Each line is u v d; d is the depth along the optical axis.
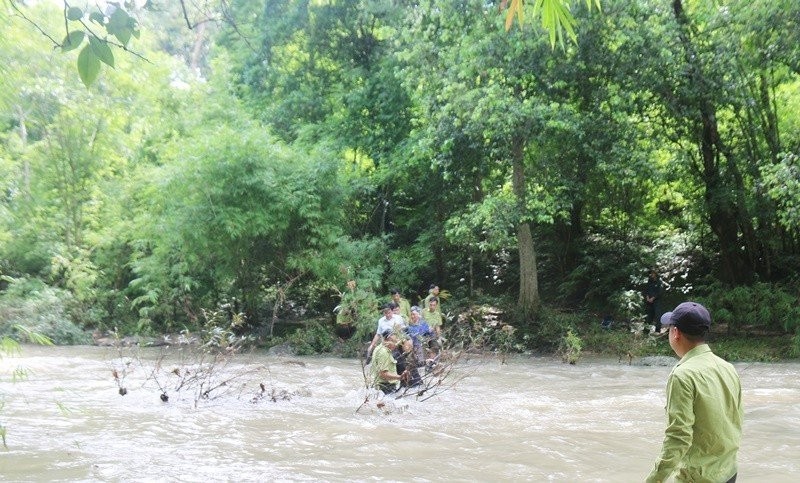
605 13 17.69
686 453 3.82
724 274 22.56
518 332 19.69
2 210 22.41
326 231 20.95
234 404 10.45
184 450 7.44
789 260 21.47
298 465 6.88
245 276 21.78
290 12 24.88
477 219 18.92
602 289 23.84
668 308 22.67
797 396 11.48
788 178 16.80
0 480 6.07
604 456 7.45
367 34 25.28
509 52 17.89
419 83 20.09
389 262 22.86
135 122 26.30
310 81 26.55
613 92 18.44
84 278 22.02
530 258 20.50
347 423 8.98
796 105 21.22
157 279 21.77
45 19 20.86
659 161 21.52
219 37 27.06
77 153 22.88
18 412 9.27
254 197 20.25
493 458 7.31
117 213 23.30
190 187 19.94
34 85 21.48
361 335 18.94
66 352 17.84
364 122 24.64
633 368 16.00
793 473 6.77
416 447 7.79
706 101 20.06
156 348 19.38
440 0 19.00
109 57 2.84
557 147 19.94
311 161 21.34
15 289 21.45
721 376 3.85
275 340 20.33
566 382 13.62
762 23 18.00
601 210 25.47
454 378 13.74
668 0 19.09
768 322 18.95
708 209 21.67
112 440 7.80
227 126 22.66
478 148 20.09
